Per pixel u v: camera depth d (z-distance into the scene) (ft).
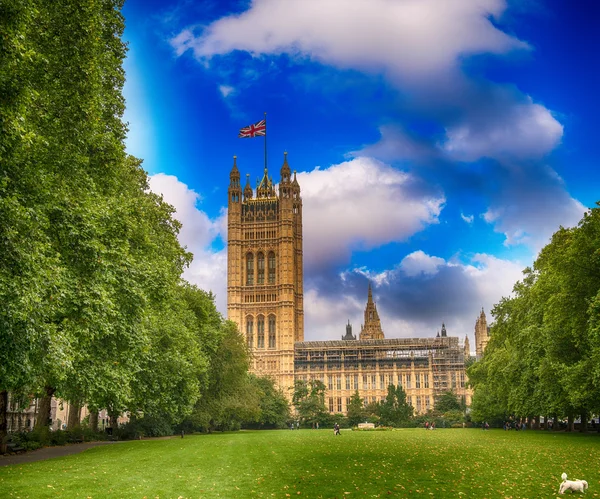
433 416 619.26
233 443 206.80
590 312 168.66
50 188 110.63
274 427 552.41
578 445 184.34
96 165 141.79
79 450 172.24
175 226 230.89
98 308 119.65
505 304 322.75
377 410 608.19
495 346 382.22
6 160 92.99
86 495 85.66
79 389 140.56
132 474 109.09
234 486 95.81
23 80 92.38
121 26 157.38
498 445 191.42
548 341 216.74
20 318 89.81
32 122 109.60
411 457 146.20
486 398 395.55
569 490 88.69
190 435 300.20
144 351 147.64
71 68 121.70
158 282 167.32
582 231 186.70
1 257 90.53
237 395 342.64
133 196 185.26
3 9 87.61
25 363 94.17
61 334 106.83
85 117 125.39
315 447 182.29
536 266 261.24
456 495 88.43
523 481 102.17
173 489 92.07
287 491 91.15
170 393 205.77
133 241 167.02
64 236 114.73
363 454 154.61
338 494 88.48
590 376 185.68
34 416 352.08
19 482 95.71
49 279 100.68
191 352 223.71
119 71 161.58
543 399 252.01
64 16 120.67
